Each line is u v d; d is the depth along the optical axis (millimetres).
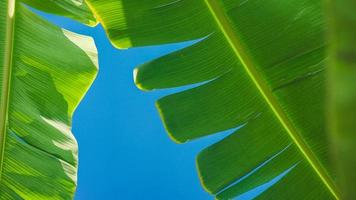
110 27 1502
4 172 1579
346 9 361
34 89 1570
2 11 1532
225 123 1505
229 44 1463
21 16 1551
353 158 358
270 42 1434
